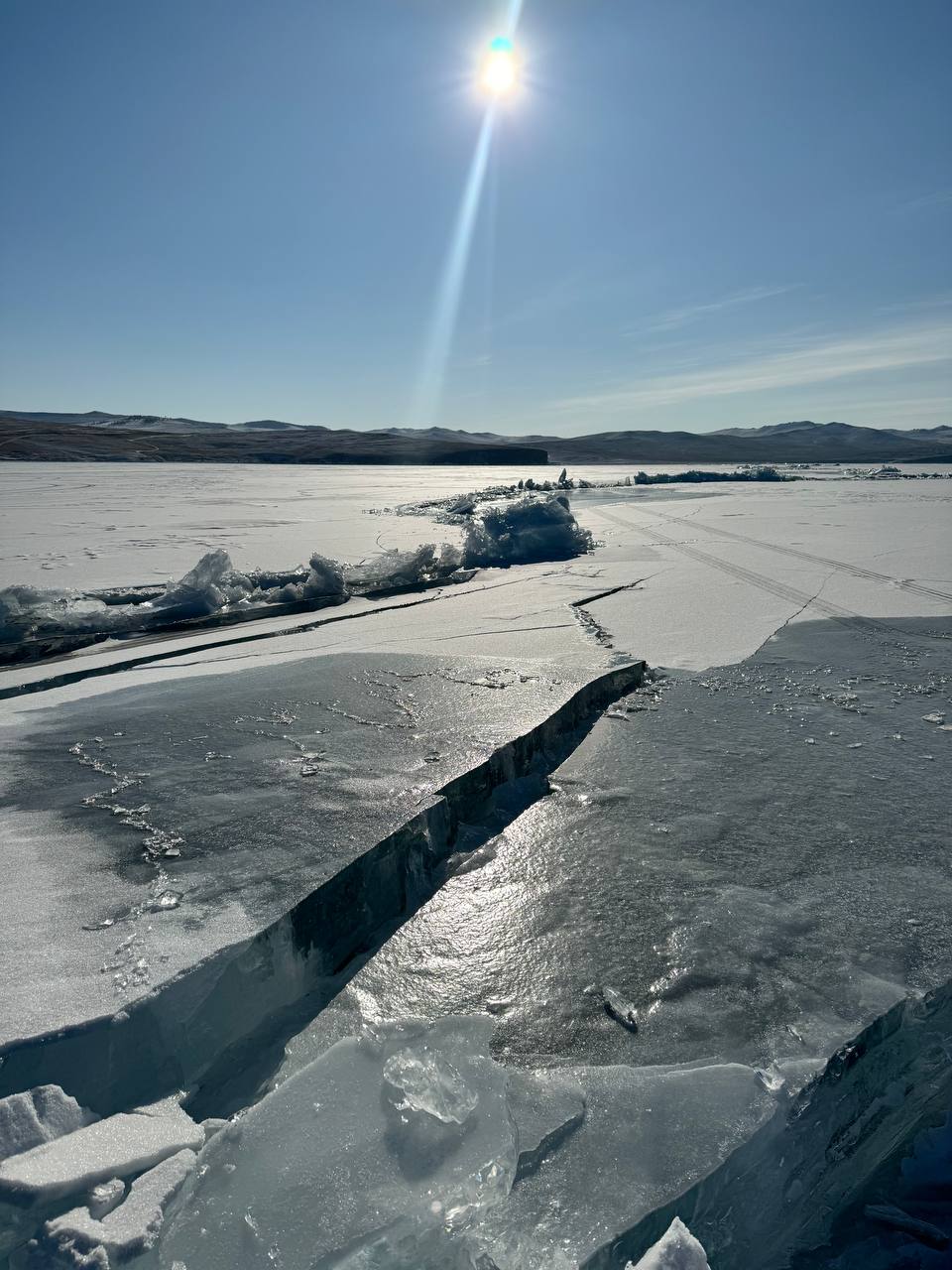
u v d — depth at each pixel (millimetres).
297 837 3227
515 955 2859
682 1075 2277
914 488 24750
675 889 3209
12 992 2277
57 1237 1713
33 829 3344
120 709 5000
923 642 6664
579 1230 1815
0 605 7176
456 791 3787
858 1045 2418
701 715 5090
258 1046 2477
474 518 13086
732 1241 2064
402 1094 2141
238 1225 1783
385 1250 1747
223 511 19484
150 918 2664
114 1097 2188
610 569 10562
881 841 3520
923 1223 2100
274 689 5383
